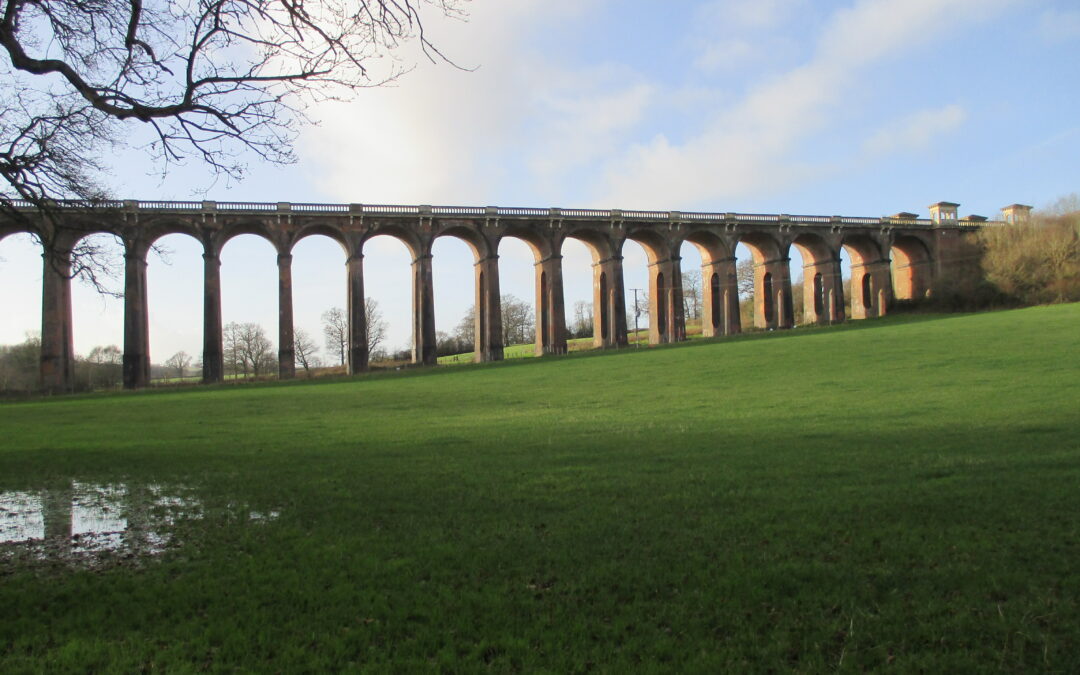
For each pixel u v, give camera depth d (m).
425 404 31.86
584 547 8.01
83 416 31.25
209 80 10.16
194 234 60.94
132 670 5.30
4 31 9.54
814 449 14.54
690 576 6.93
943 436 15.55
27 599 6.97
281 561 7.90
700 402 26.91
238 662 5.46
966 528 8.18
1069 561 7.01
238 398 39.31
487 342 69.88
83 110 14.02
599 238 75.69
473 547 8.19
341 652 5.53
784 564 7.14
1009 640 5.45
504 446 16.84
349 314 66.06
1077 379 25.31
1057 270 76.31
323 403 34.09
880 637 5.57
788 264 81.06
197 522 10.10
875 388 27.61
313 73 10.38
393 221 67.06
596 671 5.11
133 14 10.31
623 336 73.88
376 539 8.69
